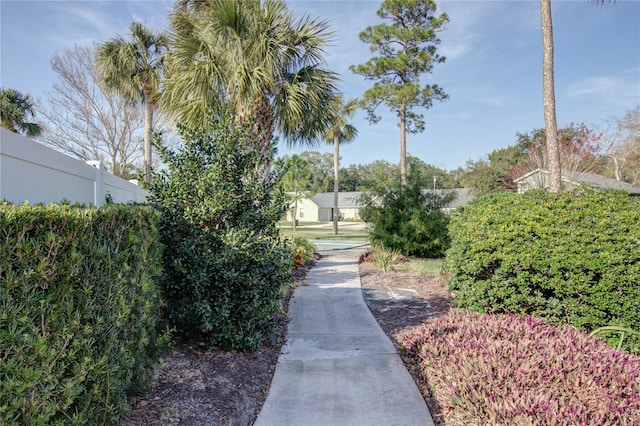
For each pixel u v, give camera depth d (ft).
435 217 35.96
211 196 11.27
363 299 18.95
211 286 11.16
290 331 14.12
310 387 9.78
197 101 20.24
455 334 10.64
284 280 12.14
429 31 48.47
